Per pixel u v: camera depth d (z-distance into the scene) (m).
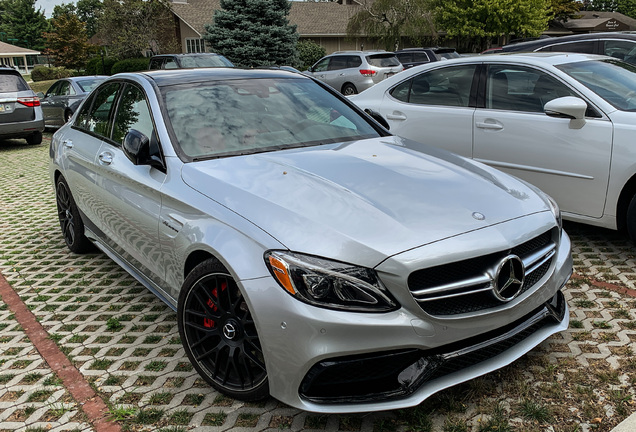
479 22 32.59
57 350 3.43
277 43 26.89
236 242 2.55
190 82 3.79
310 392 2.37
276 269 2.37
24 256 5.25
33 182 8.91
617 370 2.91
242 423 2.64
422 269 2.32
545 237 2.82
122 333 3.64
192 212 2.88
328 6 42.31
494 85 5.20
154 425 2.66
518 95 5.01
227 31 26.47
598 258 4.48
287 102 3.88
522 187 3.08
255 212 2.62
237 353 2.68
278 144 3.46
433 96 5.71
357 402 2.35
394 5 33.12
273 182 2.85
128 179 3.50
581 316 3.54
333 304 2.29
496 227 2.56
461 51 37.56
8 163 10.83
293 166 3.06
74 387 3.02
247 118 3.61
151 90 3.64
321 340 2.27
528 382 2.85
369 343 2.27
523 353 2.67
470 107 5.33
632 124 4.19
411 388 2.36
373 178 2.90
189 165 3.14
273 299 2.36
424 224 2.49
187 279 2.83
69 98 14.18
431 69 5.78
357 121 3.99
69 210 5.05
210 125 3.47
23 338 3.63
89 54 49.62
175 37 35.38
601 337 3.26
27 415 2.80
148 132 3.50
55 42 49.06
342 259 2.33
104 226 4.14
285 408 2.74
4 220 6.63
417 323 2.32
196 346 2.89
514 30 32.88
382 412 2.67
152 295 4.26
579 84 4.61
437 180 2.92
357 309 2.29
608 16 61.91
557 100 4.46
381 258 2.31
